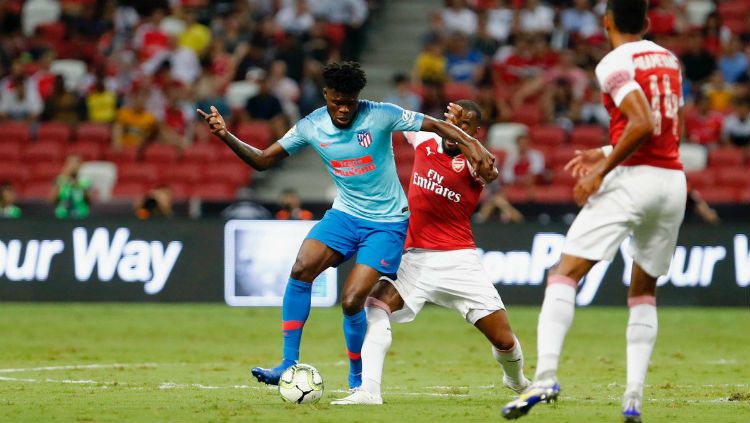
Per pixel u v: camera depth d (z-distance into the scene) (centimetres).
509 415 2305
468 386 3522
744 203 6600
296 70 8488
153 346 4800
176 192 7694
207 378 3716
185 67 8975
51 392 3272
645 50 2423
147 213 6631
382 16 9794
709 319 5862
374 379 2920
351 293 2875
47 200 7019
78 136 8194
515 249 6172
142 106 8219
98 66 8612
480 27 8981
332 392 3306
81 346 4778
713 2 9631
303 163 8262
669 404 3017
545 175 7406
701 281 6200
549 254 6153
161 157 7969
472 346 4866
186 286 6259
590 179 2316
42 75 8881
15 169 7912
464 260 2978
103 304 6272
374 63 9219
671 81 2411
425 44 8919
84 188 6806
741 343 4981
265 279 6212
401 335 5275
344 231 2931
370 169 2895
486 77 8350
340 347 4803
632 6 2442
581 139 7862
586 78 8419
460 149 2861
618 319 5812
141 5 9662
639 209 2380
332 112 2848
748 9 9575
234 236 6244
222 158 7925
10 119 8556
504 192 6956
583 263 2403
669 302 6216
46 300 6281
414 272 3008
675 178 2405
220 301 6253
